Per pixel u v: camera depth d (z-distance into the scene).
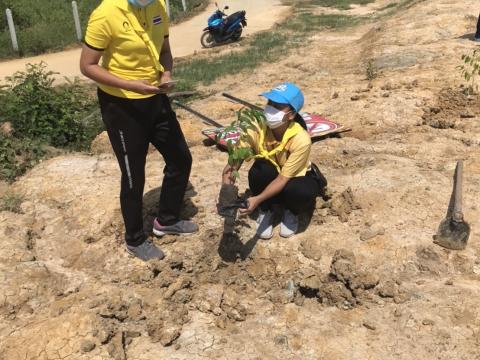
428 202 4.44
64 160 5.79
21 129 7.32
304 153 3.85
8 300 3.70
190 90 9.79
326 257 4.02
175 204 4.16
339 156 5.68
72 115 7.56
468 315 3.44
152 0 3.43
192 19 21.11
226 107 7.82
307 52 12.08
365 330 3.48
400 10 16.77
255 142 3.98
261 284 3.99
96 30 3.38
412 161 5.34
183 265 4.07
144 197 4.84
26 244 4.36
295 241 4.17
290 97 3.73
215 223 4.39
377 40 10.77
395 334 3.39
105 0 3.41
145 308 3.72
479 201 4.55
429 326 3.39
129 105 3.58
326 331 3.51
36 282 3.88
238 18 15.77
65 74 12.73
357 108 6.98
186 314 3.69
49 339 3.32
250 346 3.42
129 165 3.75
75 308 3.63
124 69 3.54
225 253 4.14
